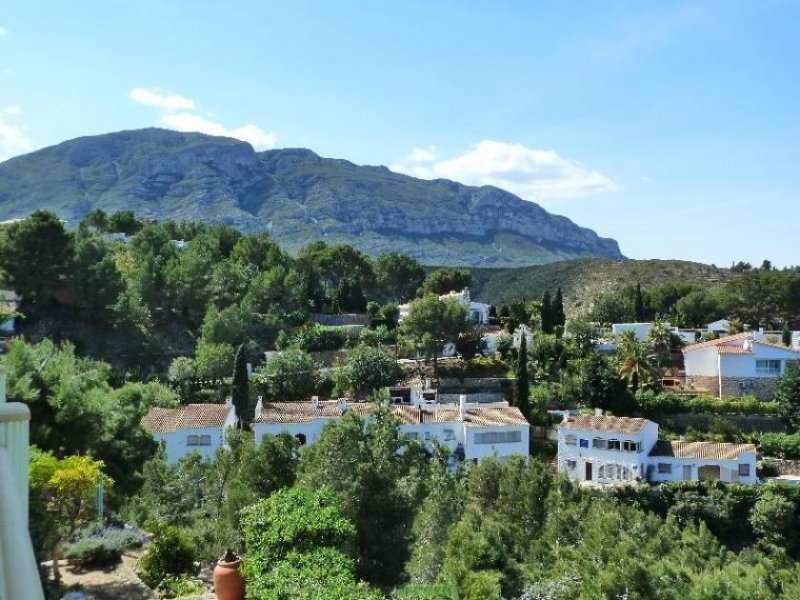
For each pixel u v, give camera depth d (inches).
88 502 980.6
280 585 639.8
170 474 1317.7
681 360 3415.4
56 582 829.2
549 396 2903.5
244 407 2679.6
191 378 2982.3
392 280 5177.2
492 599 880.9
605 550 1270.9
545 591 1101.7
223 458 1224.8
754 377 2962.6
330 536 762.2
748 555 1968.5
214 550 1019.3
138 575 971.9
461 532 1082.7
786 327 3612.2
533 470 1573.6
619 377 2839.6
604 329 4190.5
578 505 1582.2
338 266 4948.3
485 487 1581.0
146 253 3740.2
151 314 3506.4
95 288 3206.2
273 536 747.4
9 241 3117.6
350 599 618.8
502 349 3380.9
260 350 3383.4
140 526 1209.4
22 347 1162.6
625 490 2228.1
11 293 3132.4
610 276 6697.8
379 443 1172.5
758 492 2171.5
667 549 1551.4
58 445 1146.7
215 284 3703.3
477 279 7795.3
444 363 3302.2
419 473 1525.6
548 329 3850.9
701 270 6609.3
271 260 4416.8
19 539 348.8
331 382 3063.5
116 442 1280.8
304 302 4101.9
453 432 2471.7
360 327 3772.1
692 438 2593.5
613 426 2413.9
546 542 1338.6
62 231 3223.4
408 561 1047.6
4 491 353.1
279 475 1153.4
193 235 5265.8
